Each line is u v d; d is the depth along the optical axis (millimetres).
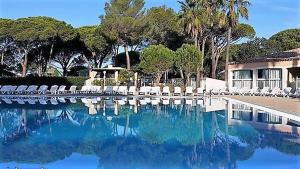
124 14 40312
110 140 10531
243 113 17391
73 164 7633
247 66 37875
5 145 9758
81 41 44812
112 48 45281
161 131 12242
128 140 10547
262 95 31172
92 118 15852
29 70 47906
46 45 43031
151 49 35656
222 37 44812
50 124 13992
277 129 12250
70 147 9516
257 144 9672
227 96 30406
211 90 32656
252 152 8664
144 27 40125
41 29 40094
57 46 44594
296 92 27641
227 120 15023
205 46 46062
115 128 12938
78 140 10531
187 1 38062
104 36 42312
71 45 44969
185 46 35281
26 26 39969
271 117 15469
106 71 41125
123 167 7410
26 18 42344
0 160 7949
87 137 11047
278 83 34812
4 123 14312
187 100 26172
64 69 47875
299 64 32469
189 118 15820
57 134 11602
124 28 39750
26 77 37688
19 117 16141
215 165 7594
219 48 45625
